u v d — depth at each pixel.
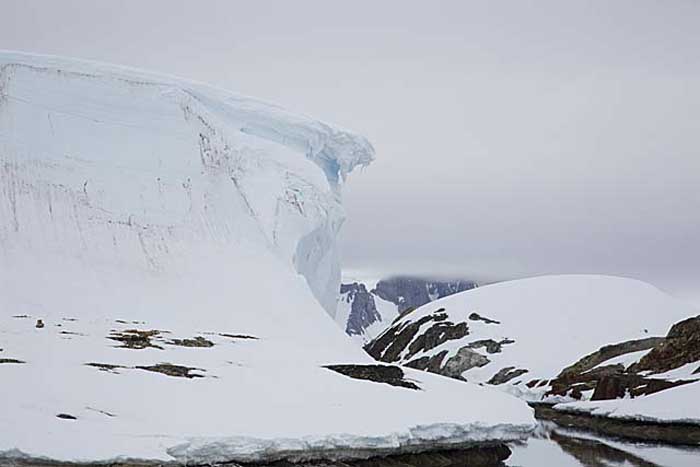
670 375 52.53
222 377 24.02
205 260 40.75
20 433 17.42
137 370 23.17
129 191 42.16
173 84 50.66
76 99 44.31
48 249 36.66
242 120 53.97
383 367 28.72
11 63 44.06
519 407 28.33
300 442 20.12
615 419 42.53
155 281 37.81
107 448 17.38
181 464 18.03
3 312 30.81
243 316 36.69
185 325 33.69
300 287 41.44
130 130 44.97
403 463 22.83
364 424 22.11
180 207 43.16
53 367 22.23
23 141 40.94
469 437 24.78
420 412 24.34
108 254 38.22
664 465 29.20
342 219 58.19
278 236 46.28
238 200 46.62
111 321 31.95
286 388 24.00
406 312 97.44
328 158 60.25
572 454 32.22
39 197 38.94
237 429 19.77
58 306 32.78
